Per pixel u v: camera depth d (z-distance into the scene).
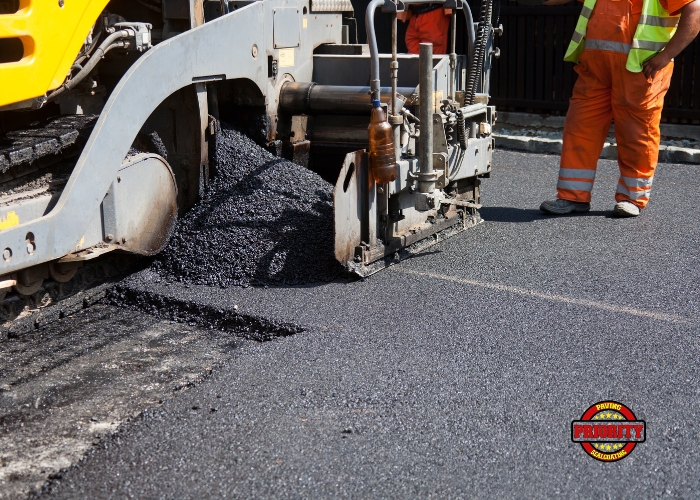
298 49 5.71
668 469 2.73
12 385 3.43
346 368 3.47
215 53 4.75
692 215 6.02
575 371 3.44
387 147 4.54
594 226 5.75
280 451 2.84
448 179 5.16
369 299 4.30
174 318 4.21
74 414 3.18
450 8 5.27
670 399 3.19
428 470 2.72
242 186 5.02
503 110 10.33
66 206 3.77
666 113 8.95
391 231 4.93
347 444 2.88
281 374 3.42
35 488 2.67
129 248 4.29
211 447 2.87
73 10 3.91
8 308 3.94
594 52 5.80
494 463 2.76
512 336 3.81
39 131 4.12
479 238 5.47
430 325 3.94
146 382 3.47
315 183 5.29
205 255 4.65
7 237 3.48
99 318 4.22
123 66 4.82
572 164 6.08
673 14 5.52
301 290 4.44
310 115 5.66
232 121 5.52
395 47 4.65
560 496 2.58
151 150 4.89
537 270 4.77
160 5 5.01
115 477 2.70
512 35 9.94
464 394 3.24
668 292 4.39
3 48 3.89
